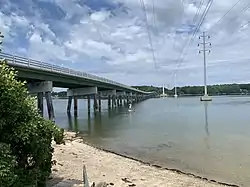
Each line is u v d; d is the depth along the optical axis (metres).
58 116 71.38
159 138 32.91
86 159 20.47
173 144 28.88
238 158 22.30
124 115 70.50
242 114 67.38
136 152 25.14
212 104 121.44
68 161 19.33
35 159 11.09
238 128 40.97
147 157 23.06
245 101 146.00
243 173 18.31
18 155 10.54
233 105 109.75
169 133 36.97
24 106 10.37
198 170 19.06
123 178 16.41
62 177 15.72
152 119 58.06
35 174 10.78
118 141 31.30
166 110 89.06
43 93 51.84
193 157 22.94
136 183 15.62
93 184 13.70
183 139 31.86
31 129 10.15
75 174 16.42
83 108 115.56
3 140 9.87
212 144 28.48
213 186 15.57
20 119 10.34
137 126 45.66
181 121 52.84
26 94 10.80
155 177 16.89
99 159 20.80
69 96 77.75
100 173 17.16
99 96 92.88
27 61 41.19
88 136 35.50
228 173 18.34
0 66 10.25
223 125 45.09
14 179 8.77
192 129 40.62
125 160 21.22
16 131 9.90
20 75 41.56
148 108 101.94
